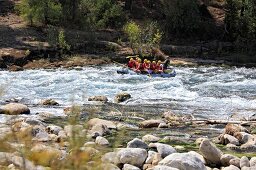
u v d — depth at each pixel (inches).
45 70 1692.9
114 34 2223.2
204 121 911.7
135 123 901.2
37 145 253.9
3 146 224.8
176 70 1790.1
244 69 1884.8
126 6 2588.6
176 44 2310.5
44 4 2123.5
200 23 2444.6
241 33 2354.8
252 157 613.6
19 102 1122.0
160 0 2701.8
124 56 1967.3
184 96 1261.1
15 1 2438.5
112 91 1322.6
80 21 2213.3
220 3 2797.7
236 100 1203.2
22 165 228.7
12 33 2007.9
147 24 2241.6
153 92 1311.5
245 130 793.6
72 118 236.4
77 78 1507.1
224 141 733.9
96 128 767.7
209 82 1524.4
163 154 593.9
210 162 593.9
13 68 1681.8
